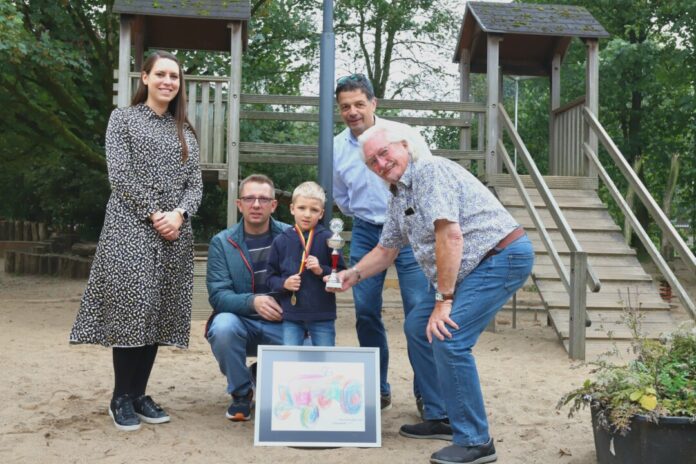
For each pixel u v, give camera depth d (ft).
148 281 13.47
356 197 15.78
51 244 56.29
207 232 61.41
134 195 13.46
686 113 59.52
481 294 11.98
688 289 48.83
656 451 10.85
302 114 30.60
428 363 13.73
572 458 12.62
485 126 32.19
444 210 11.72
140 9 29.17
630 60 55.36
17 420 14.30
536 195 30.71
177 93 14.39
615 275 26.81
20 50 31.94
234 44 29.66
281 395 13.24
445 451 12.10
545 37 35.27
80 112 47.19
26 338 24.26
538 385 18.83
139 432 13.67
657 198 70.95
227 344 14.35
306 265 14.26
